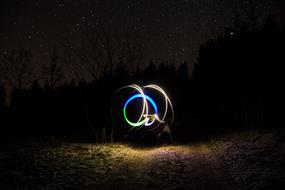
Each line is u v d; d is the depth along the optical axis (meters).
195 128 20.25
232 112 18.83
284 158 8.18
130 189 6.85
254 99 15.48
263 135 12.00
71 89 22.11
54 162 8.96
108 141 16.25
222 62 18.38
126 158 10.61
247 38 14.93
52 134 18.52
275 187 6.25
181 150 12.22
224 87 20.09
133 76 19.95
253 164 8.29
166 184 7.18
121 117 19.33
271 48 14.70
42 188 6.46
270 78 14.94
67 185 6.83
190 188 6.82
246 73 15.48
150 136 16.44
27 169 7.85
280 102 14.77
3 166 8.00
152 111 26.48
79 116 21.02
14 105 22.42
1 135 16.69
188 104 31.09
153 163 9.59
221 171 8.23
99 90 19.23
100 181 7.39
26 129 19.19
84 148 12.34
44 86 23.86
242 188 6.57
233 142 12.45
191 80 33.66
